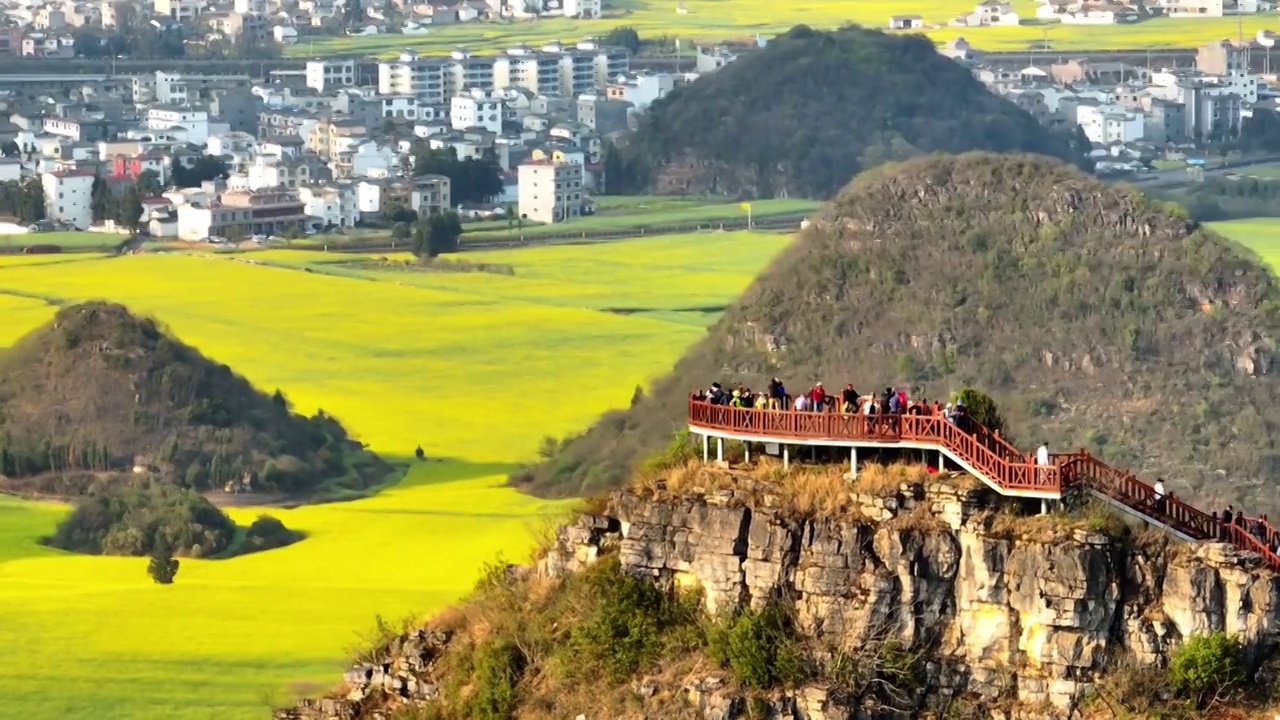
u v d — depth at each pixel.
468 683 152.50
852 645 137.50
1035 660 135.25
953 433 139.38
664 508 144.38
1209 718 132.88
